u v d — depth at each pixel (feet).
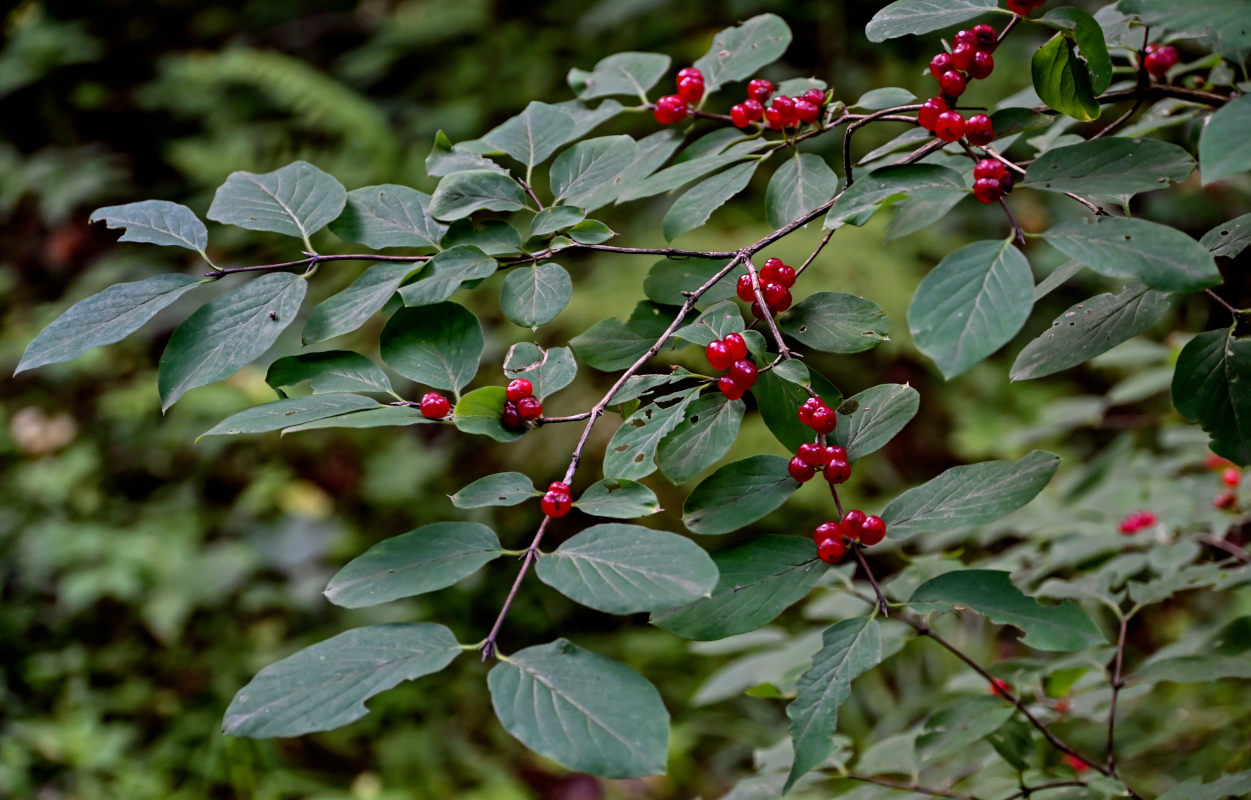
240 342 2.89
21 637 6.60
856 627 2.82
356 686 2.66
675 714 6.39
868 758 3.37
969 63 2.92
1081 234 2.69
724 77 3.20
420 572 2.74
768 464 2.87
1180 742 3.73
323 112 8.54
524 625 7.02
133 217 2.96
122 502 7.51
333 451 7.93
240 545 7.12
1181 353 2.93
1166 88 3.05
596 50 9.35
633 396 2.83
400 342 2.93
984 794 3.30
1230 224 3.01
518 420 2.84
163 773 5.83
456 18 10.07
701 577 2.67
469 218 3.00
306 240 2.97
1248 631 3.34
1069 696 3.51
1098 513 3.73
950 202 3.10
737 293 3.03
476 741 6.36
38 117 10.23
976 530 3.79
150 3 10.92
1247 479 3.57
